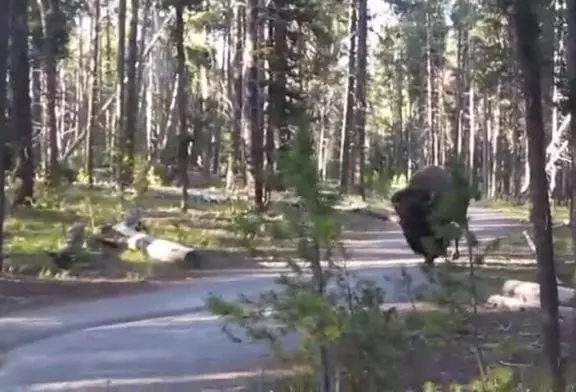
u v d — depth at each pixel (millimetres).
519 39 9531
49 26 34688
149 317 15141
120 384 10594
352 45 41000
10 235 22500
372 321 6801
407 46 65625
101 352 12461
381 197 7664
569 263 18609
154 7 44594
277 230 6891
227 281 18859
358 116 40875
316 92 49094
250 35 29469
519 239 25031
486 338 10203
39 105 43188
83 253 20344
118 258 20984
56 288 17406
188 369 11258
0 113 16031
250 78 29125
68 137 62062
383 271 18469
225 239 24266
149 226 24984
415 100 79062
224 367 11297
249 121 28922
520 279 17141
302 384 8195
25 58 27891
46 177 31703
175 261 20844
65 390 10273
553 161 29656
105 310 15680
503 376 6938
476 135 72750
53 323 14484
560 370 8805
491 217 38688
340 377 6875
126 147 34594
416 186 18500
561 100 10492
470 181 7652
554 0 10492
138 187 27859
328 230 6750
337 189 6910
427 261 7969
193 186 43594
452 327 7270
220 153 56344
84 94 59094
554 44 11656
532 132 9547
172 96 57469
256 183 28422
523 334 11773
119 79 37375
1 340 13219
